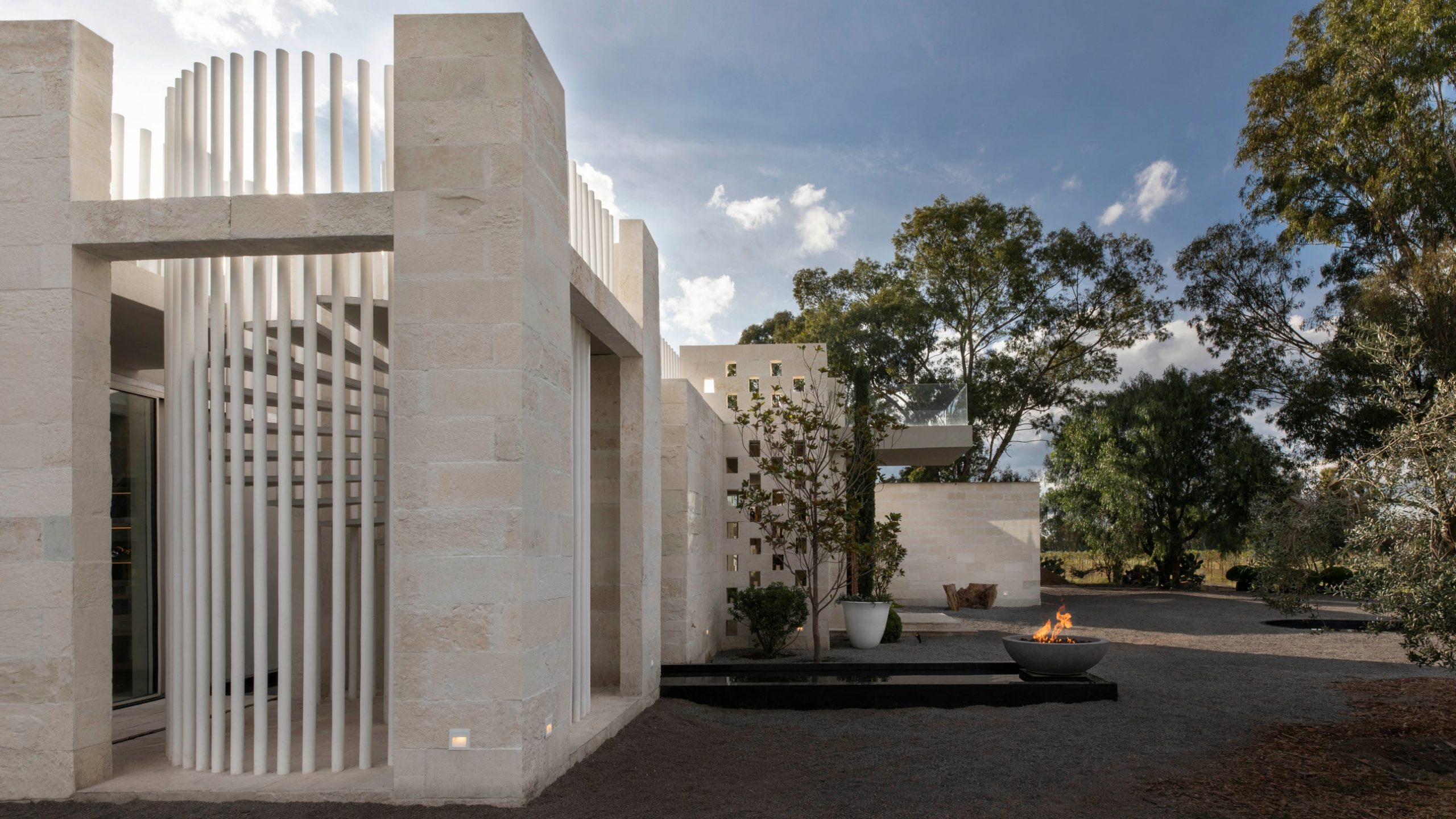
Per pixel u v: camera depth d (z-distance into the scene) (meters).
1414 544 7.14
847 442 12.38
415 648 5.06
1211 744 6.97
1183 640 14.23
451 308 5.17
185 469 5.73
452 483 5.09
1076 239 29.45
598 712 7.48
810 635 13.29
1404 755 6.57
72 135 5.42
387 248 5.53
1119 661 11.71
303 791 5.16
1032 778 5.97
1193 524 28.06
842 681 9.03
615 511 9.14
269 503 8.51
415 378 5.15
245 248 5.50
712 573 12.41
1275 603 9.81
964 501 21.12
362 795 5.11
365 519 5.62
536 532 5.34
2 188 5.41
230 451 5.73
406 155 5.27
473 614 5.05
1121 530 27.80
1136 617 18.08
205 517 5.72
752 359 14.04
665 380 10.64
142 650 8.85
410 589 5.08
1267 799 5.51
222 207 5.34
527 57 5.36
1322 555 9.41
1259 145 25.56
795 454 12.18
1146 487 27.20
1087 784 5.84
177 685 5.77
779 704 8.52
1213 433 27.69
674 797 5.44
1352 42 22.77
